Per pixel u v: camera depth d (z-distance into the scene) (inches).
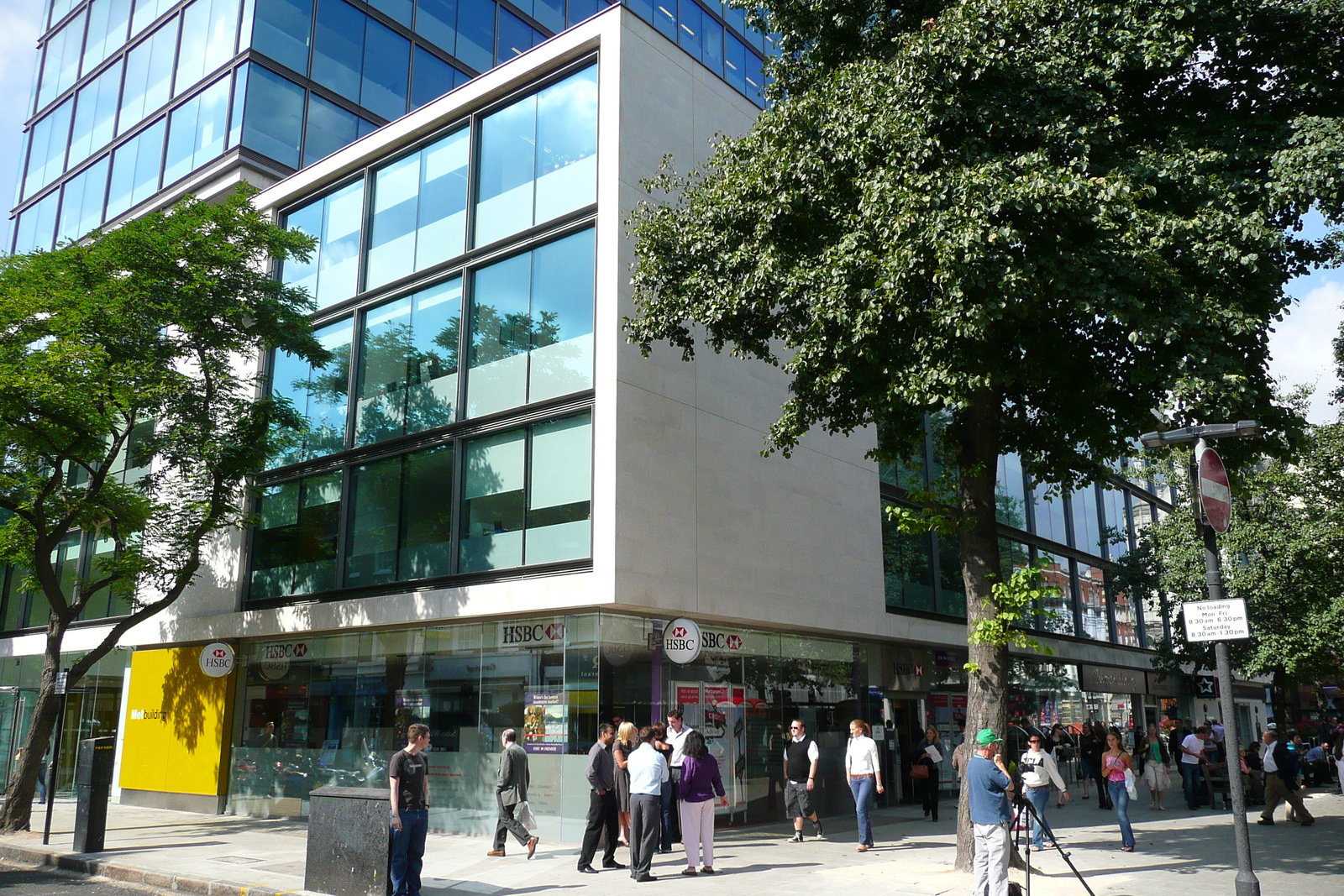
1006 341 479.8
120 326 689.6
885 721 876.0
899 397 486.9
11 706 1099.3
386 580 732.7
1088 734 926.4
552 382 663.1
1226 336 431.5
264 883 457.1
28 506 762.2
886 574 884.6
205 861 537.0
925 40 456.4
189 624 874.8
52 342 676.1
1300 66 462.6
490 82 754.8
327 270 858.1
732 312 513.3
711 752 678.5
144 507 759.7
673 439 657.6
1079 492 1341.0
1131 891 409.4
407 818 404.2
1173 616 1200.2
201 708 863.1
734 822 689.6
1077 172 454.3
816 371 509.0
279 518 836.0
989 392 516.1
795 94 564.7
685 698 665.6
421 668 709.3
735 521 698.8
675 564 637.3
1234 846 551.2
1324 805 819.4
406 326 778.2
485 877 482.0
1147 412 523.5
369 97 1115.9
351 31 1108.5
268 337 758.5
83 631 1018.1
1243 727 1814.7
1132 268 418.0
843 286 453.1
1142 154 449.1
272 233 763.4
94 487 740.0
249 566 850.1
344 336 824.3
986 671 474.0
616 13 688.4
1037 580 474.6
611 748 539.8
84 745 593.3
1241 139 454.3
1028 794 555.2
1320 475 941.8
